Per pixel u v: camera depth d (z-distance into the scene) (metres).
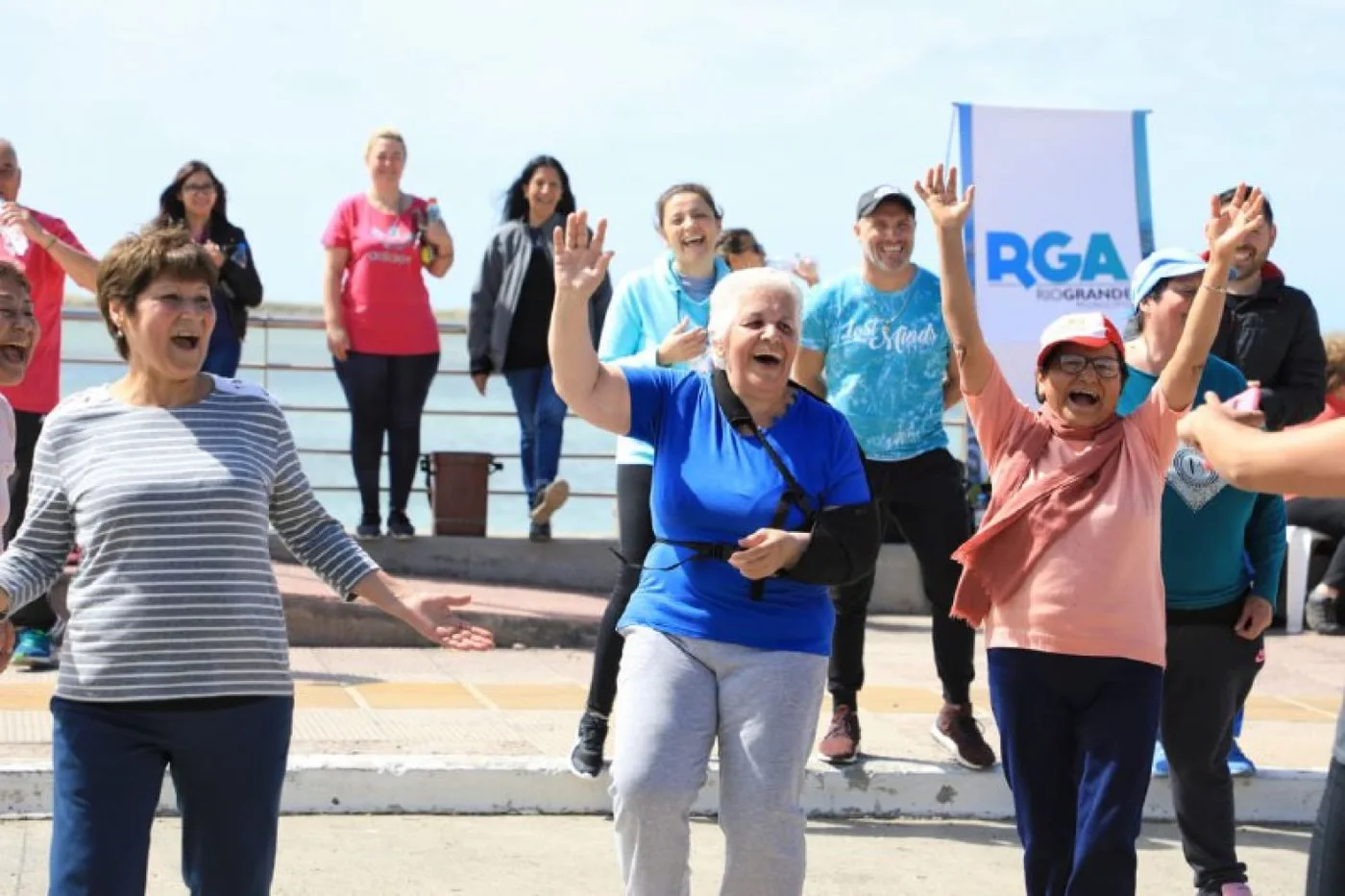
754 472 4.57
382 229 10.51
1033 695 5.02
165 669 3.88
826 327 7.03
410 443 10.73
